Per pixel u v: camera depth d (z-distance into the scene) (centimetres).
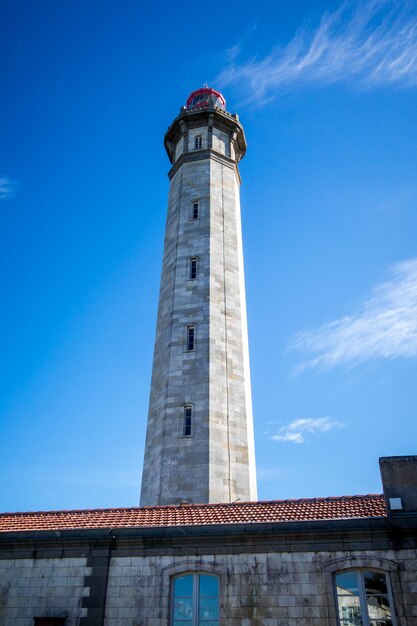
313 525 1527
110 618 1540
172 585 1565
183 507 1848
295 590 1470
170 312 3170
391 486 1547
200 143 3941
